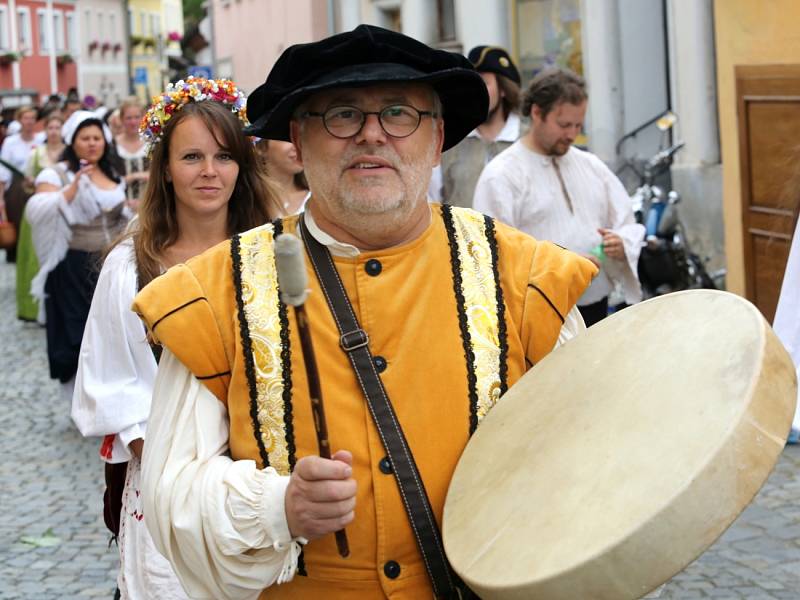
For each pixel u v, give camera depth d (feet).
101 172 29.09
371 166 8.86
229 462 8.87
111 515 13.82
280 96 9.10
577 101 20.10
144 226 13.98
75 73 201.05
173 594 12.78
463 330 9.09
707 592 17.46
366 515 8.83
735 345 8.08
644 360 8.59
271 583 8.87
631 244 20.66
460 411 8.99
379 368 8.93
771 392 7.75
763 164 30.17
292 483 8.36
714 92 37.50
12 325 44.96
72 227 28.84
